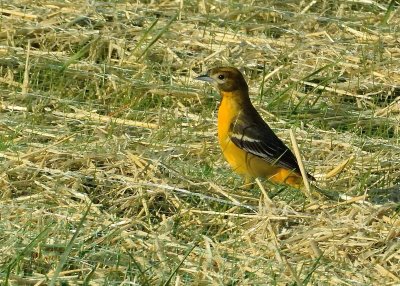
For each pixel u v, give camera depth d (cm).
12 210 1362
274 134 1522
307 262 1293
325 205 1425
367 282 1262
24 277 1234
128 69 1803
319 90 1794
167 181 1454
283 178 1495
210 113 1697
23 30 1859
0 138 1554
